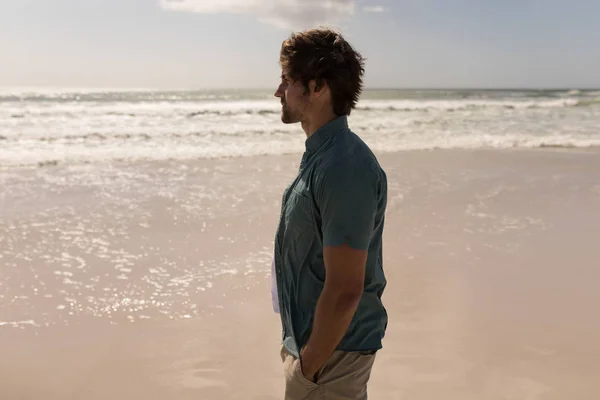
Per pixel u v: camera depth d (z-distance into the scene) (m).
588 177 9.84
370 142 15.09
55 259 5.38
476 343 3.84
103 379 3.41
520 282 4.95
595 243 6.07
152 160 11.41
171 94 61.22
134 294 4.60
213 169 10.38
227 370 3.53
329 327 1.52
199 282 4.88
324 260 1.53
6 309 4.27
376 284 1.70
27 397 3.20
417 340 3.87
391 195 8.12
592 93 73.31
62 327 4.03
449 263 5.40
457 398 3.21
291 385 1.71
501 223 6.80
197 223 6.68
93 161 11.15
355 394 1.71
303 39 1.62
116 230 6.36
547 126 20.23
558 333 3.99
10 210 7.12
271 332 4.04
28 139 14.52
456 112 28.75
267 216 7.04
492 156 12.36
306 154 1.66
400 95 64.38
